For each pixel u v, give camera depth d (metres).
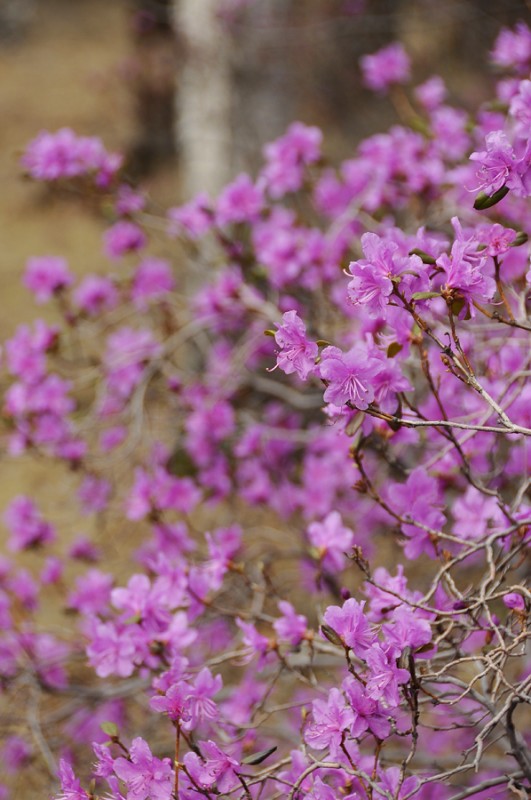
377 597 2.39
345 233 4.20
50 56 13.12
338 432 2.37
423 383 3.32
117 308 4.63
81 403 4.68
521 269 3.16
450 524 3.26
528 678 2.09
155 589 2.65
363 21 7.79
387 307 2.27
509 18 7.59
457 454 2.87
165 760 2.03
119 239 4.49
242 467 4.31
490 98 7.14
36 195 9.66
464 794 2.15
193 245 4.39
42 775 3.54
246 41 6.11
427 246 2.20
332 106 7.86
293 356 1.96
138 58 10.48
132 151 10.26
